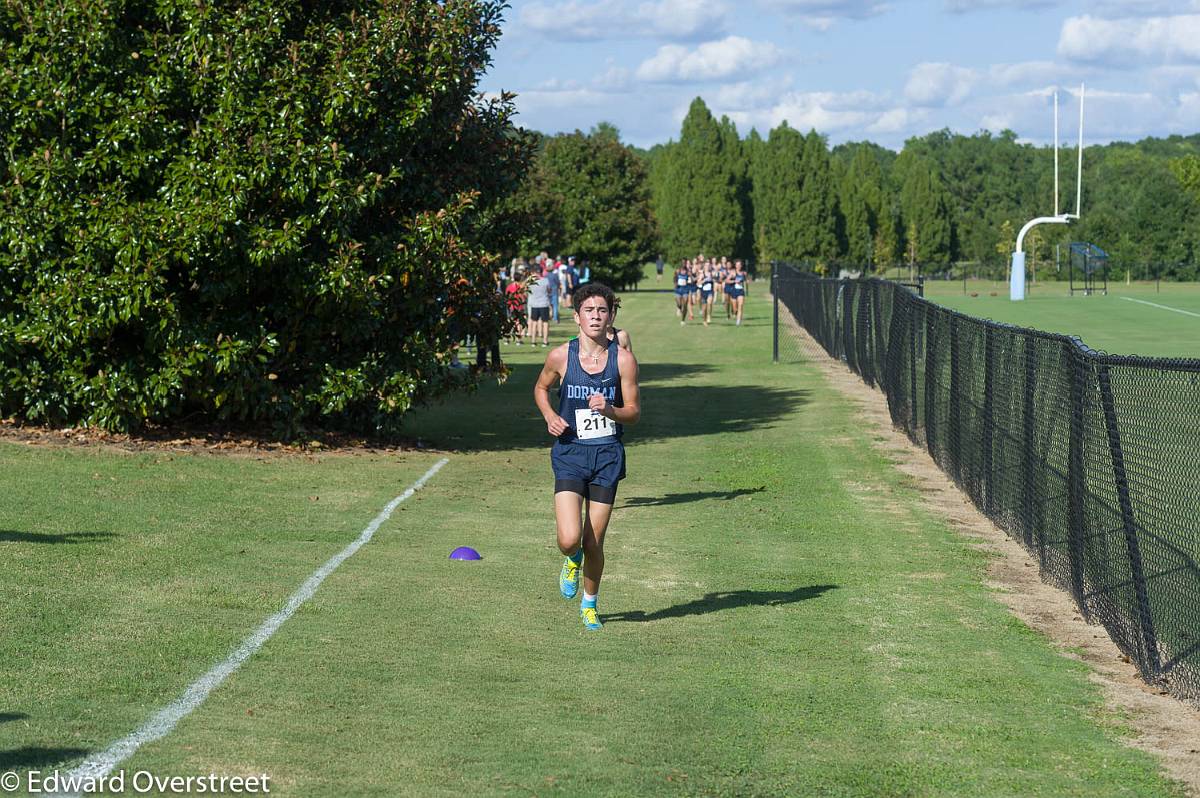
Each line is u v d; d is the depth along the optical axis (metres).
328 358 15.41
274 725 5.87
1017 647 7.73
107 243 13.77
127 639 7.14
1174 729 6.26
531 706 6.32
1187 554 6.59
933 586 9.28
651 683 6.80
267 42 14.20
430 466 14.37
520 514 11.63
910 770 5.60
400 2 14.60
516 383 24.45
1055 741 6.05
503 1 15.86
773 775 5.48
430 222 14.74
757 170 97.56
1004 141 135.62
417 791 5.13
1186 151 160.88
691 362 28.94
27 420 15.41
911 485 13.62
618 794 5.20
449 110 15.45
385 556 9.66
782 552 10.35
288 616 7.80
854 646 7.66
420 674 6.78
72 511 10.67
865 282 24.34
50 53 14.04
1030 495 10.13
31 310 14.12
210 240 13.68
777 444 16.69
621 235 70.62
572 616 8.17
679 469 14.65
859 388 23.53
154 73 14.31
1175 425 6.73
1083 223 95.56
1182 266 89.81
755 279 95.31
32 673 6.46
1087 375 8.34
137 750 5.45
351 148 14.59
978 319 12.26
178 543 9.70
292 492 12.27
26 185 14.10
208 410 15.34
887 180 126.56
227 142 13.93
